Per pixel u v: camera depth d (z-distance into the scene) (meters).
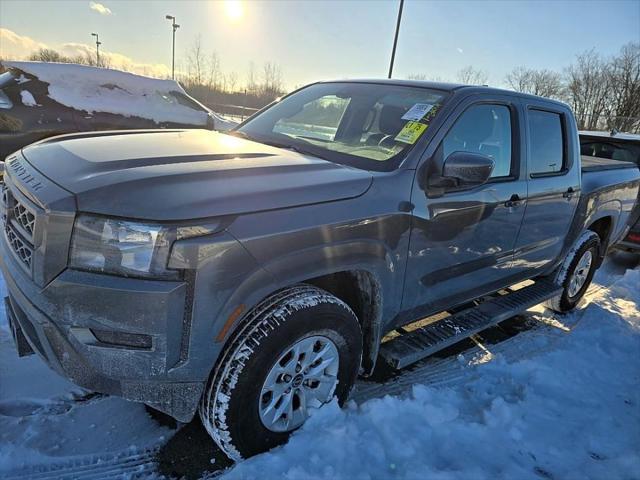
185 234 1.81
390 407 2.62
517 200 3.32
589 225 4.55
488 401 2.95
